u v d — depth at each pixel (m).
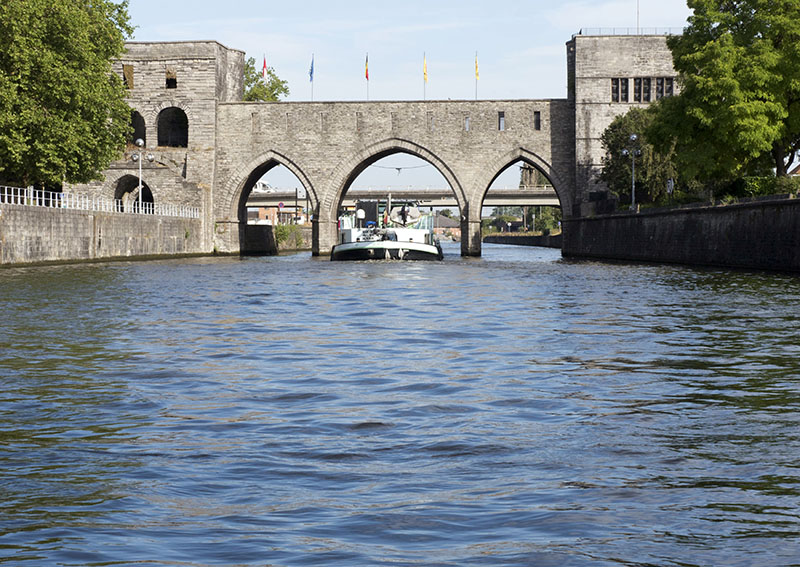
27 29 59.09
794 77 60.22
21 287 39.50
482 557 7.23
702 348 19.95
